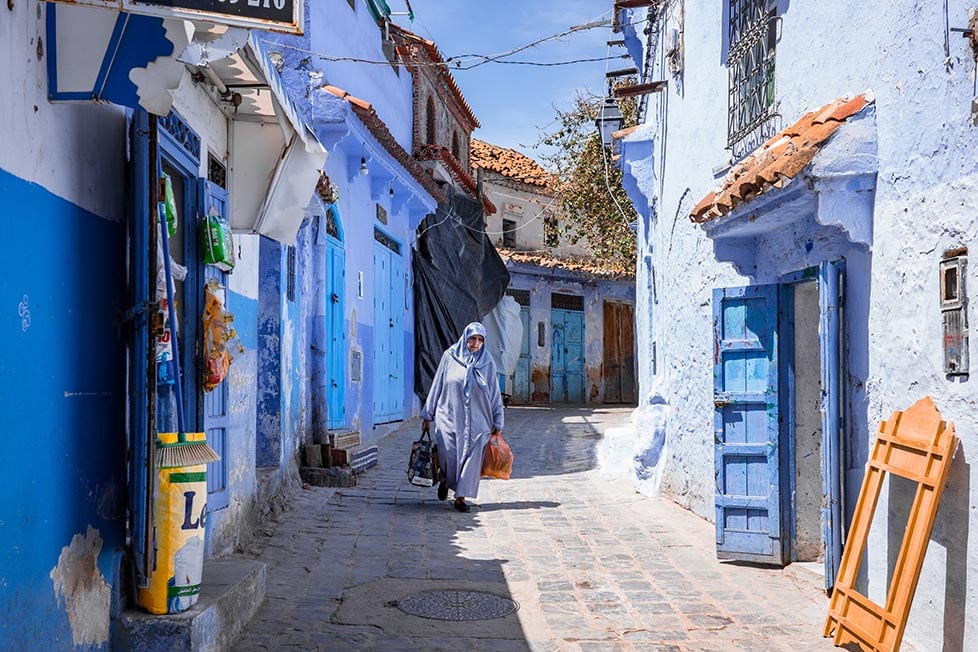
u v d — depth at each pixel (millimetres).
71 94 3750
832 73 6117
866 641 4879
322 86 11500
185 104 5484
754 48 7598
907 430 5000
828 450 5996
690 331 9422
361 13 14805
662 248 11000
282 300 9453
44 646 3619
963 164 4539
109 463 4410
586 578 6707
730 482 7250
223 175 6457
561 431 17062
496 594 6254
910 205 5066
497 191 26734
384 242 15945
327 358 11539
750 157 6699
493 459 9453
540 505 9805
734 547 7172
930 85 4844
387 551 7488
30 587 3498
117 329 4555
